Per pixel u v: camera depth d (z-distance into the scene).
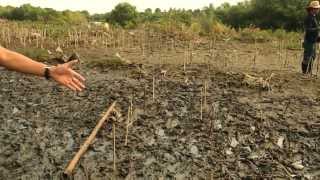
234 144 8.43
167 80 12.95
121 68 14.83
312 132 8.95
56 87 12.09
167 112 10.01
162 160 7.79
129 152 8.06
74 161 7.54
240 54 19.27
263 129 9.07
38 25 29.64
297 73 14.20
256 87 12.05
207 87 12.12
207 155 7.99
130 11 40.62
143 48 19.58
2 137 8.73
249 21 34.75
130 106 10.40
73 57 9.02
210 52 19.47
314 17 13.73
